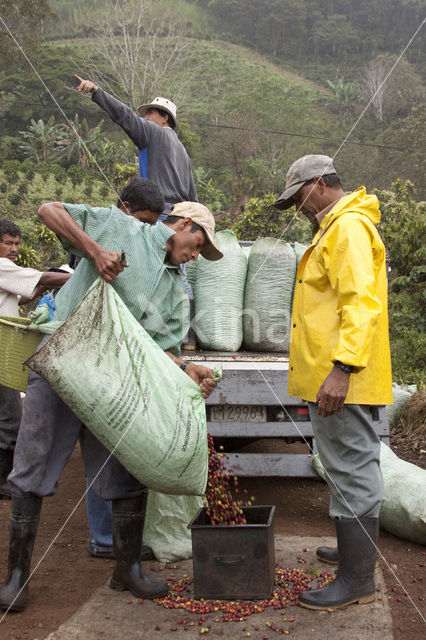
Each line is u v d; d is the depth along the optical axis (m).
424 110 59.94
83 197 35.09
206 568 2.73
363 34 103.50
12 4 33.22
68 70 57.31
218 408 3.97
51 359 2.46
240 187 44.06
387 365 2.74
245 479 4.74
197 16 108.81
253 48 104.81
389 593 2.83
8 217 31.64
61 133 46.56
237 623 2.54
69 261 4.51
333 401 2.49
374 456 2.71
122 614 2.62
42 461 2.67
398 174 52.16
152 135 4.79
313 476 3.90
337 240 2.61
